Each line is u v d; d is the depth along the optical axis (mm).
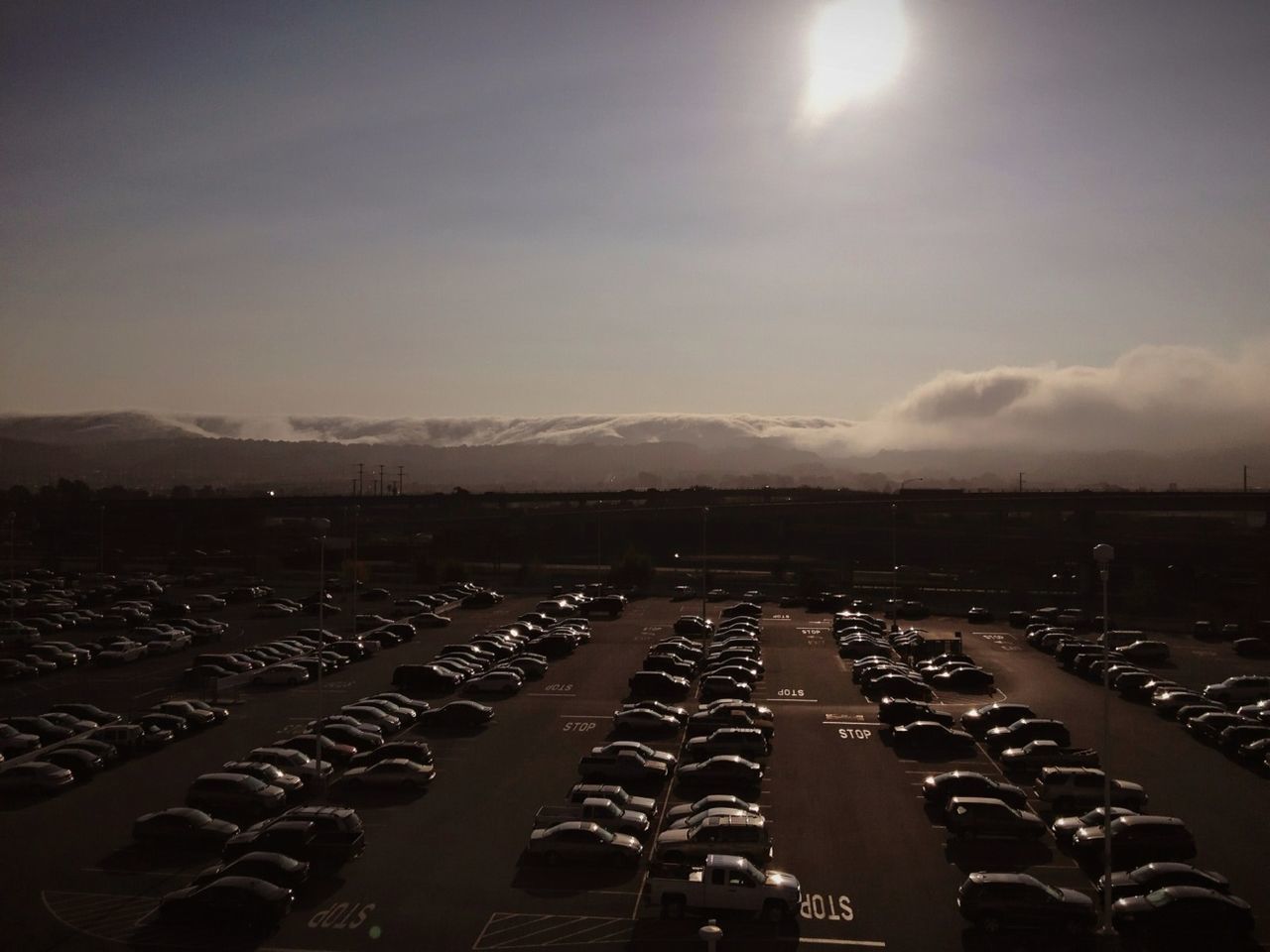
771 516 197125
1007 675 80938
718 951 35125
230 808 47812
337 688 75688
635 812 46469
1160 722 65938
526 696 73000
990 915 36344
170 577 150375
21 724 60812
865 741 61094
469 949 35312
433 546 188750
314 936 36281
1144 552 159750
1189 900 36469
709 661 81625
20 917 37719
